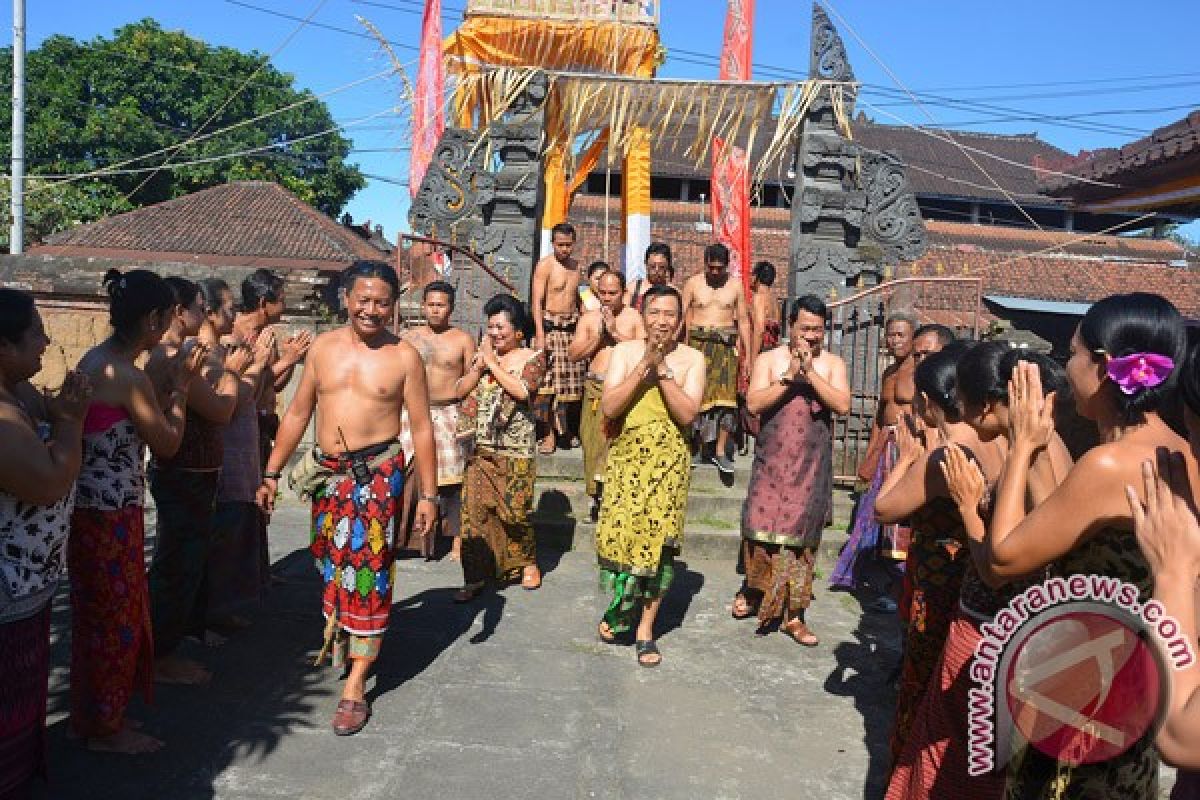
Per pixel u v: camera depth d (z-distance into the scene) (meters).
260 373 4.72
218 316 4.21
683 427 4.49
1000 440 2.98
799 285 8.96
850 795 3.40
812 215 8.85
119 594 3.33
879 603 5.62
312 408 3.97
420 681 4.23
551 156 9.66
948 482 2.50
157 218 23.22
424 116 10.10
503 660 4.54
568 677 4.37
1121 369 1.95
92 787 3.18
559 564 6.24
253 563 4.71
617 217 21.41
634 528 4.44
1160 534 1.70
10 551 2.68
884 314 7.80
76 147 27.25
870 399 7.71
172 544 3.97
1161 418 1.97
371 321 3.82
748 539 5.00
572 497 6.99
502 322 5.30
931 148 32.41
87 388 2.75
